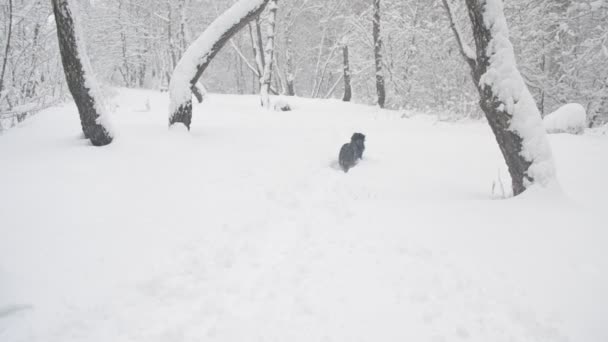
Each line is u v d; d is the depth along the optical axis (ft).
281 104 51.01
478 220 13.44
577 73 52.11
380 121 42.75
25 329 8.59
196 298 9.83
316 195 17.92
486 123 42.98
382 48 65.57
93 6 95.71
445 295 9.57
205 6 100.37
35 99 28.68
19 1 28.86
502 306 9.05
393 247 12.03
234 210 15.42
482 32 15.34
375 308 9.17
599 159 23.38
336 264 11.23
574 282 9.61
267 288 10.19
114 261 11.19
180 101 26.50
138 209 14.42
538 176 14.92
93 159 18.66
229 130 31.58
